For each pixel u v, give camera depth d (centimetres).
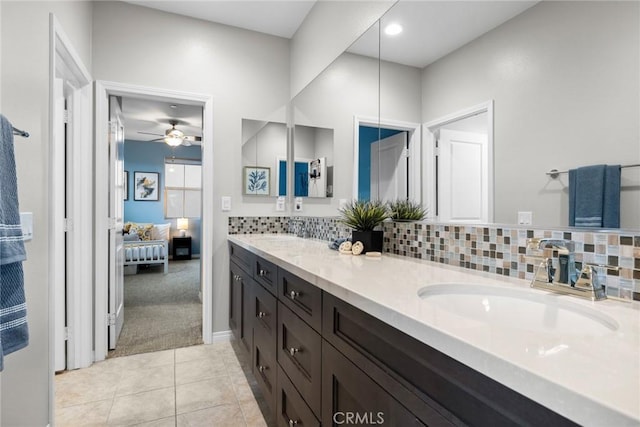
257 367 184
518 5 107
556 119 96
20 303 104
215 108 269
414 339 66
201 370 219
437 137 139
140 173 696
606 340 55
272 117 289
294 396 131
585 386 39
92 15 232
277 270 153
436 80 139
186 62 260
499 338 55
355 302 86
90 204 226
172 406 178
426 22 145
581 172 90
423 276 108
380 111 175
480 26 120
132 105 433
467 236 124
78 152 221
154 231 660
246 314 210
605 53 85
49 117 149
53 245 151
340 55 213
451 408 57
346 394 93
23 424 129
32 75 134
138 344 260
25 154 129
